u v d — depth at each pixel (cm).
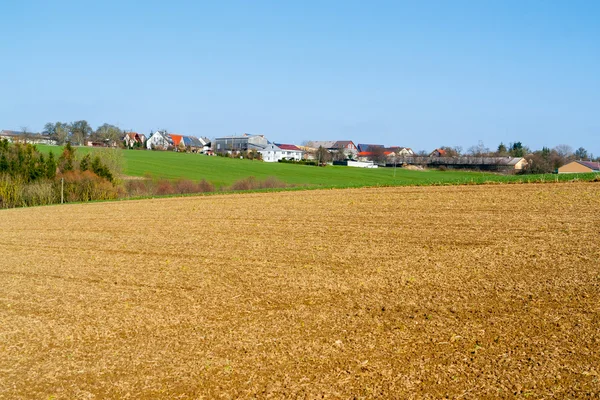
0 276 2175
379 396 1026
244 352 1279
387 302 1555
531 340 1209
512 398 981
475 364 1120
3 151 6147
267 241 2550
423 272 1833
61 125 15850
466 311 1427
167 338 1401
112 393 1124
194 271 2067
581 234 2186
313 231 2717
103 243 2800
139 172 8231
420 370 1116
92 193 6062
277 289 1758
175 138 18162
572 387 1001
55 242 2928
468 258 1970
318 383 1096
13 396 1135
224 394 1084
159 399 1087
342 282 1789
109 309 1664
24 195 5872
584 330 1237
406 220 2822
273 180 6341
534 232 2297
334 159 14500
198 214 3631
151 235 2945
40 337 1459
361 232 2606
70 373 1230
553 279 1622
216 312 1577
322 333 1358
